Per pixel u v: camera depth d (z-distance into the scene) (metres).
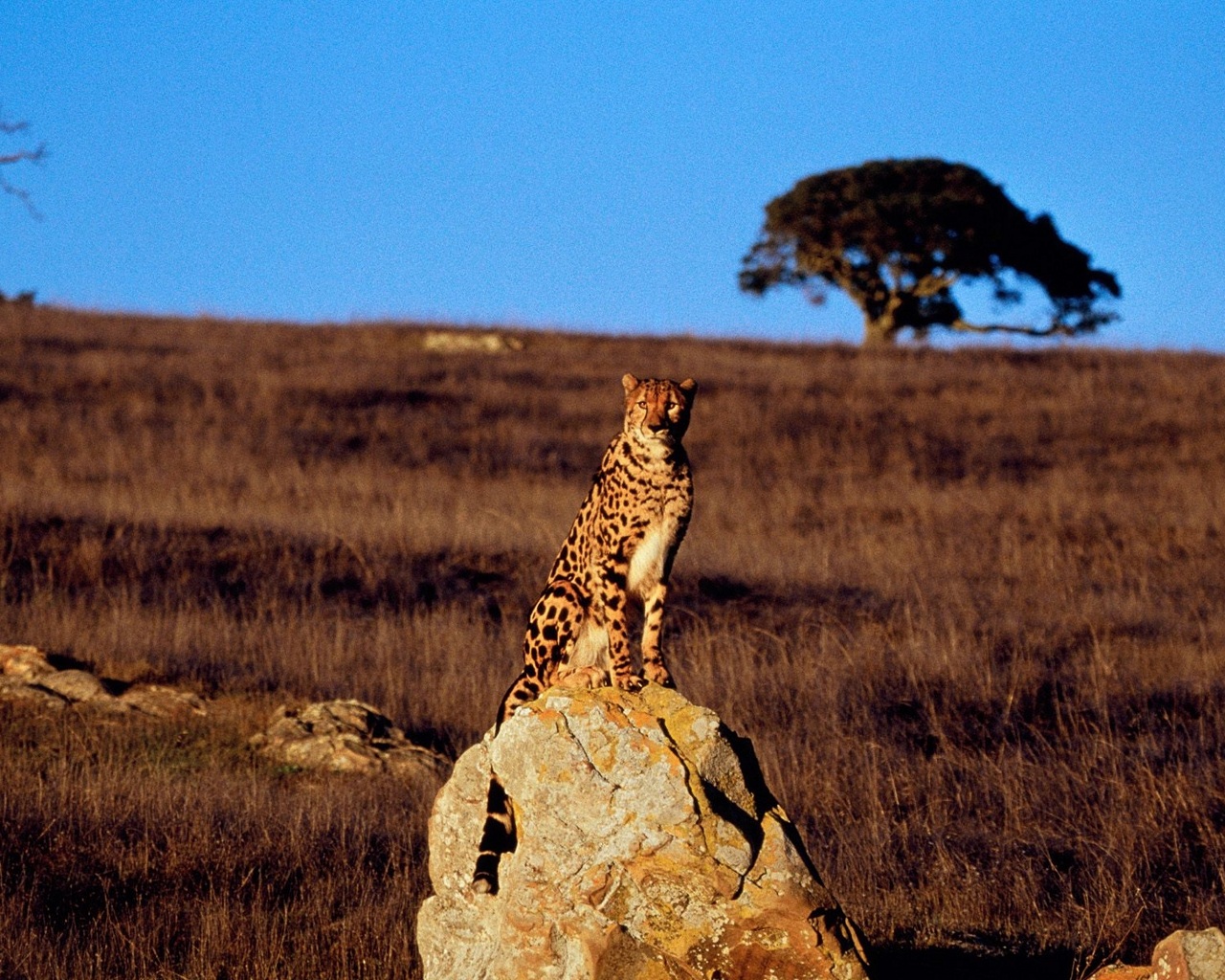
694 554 39.84
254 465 53.53
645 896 11.36
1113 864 18.66
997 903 17.50
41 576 34.97
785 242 115.75
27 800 19.61
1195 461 61.97
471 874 12.90
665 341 97.56
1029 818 21.02
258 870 17.83
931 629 31.95
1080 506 50.44
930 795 21.94
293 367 77.06
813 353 94.00
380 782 23.03
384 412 67.00
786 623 34.03
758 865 11.45
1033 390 77.19
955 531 46.88
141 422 60.91
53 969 14.70
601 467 15.54
